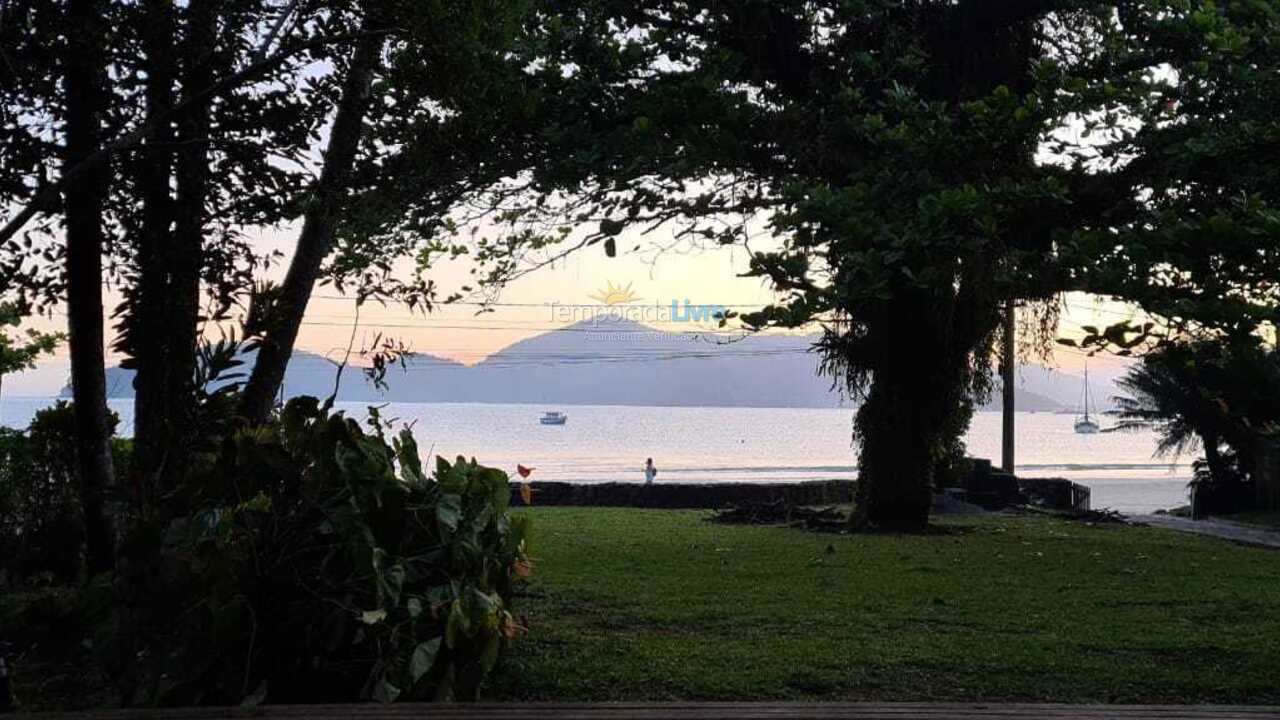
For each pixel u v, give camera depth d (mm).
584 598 8195
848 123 12445
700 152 11828
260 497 4770
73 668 5570
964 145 11109
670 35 14008
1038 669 5680
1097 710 3070
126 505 5832
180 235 7027
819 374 17000
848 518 17094
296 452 4996
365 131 8086
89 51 6160
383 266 9102
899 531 15969
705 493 23141
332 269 8938
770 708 3061
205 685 4641
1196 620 7434
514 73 9453
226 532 4715
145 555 4695
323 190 7449
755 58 14695
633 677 5469
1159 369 26688
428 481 5230
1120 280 8430
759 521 17578
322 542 4766
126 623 4699
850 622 7176
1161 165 12211
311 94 6727
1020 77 15586
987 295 13727
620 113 12531
